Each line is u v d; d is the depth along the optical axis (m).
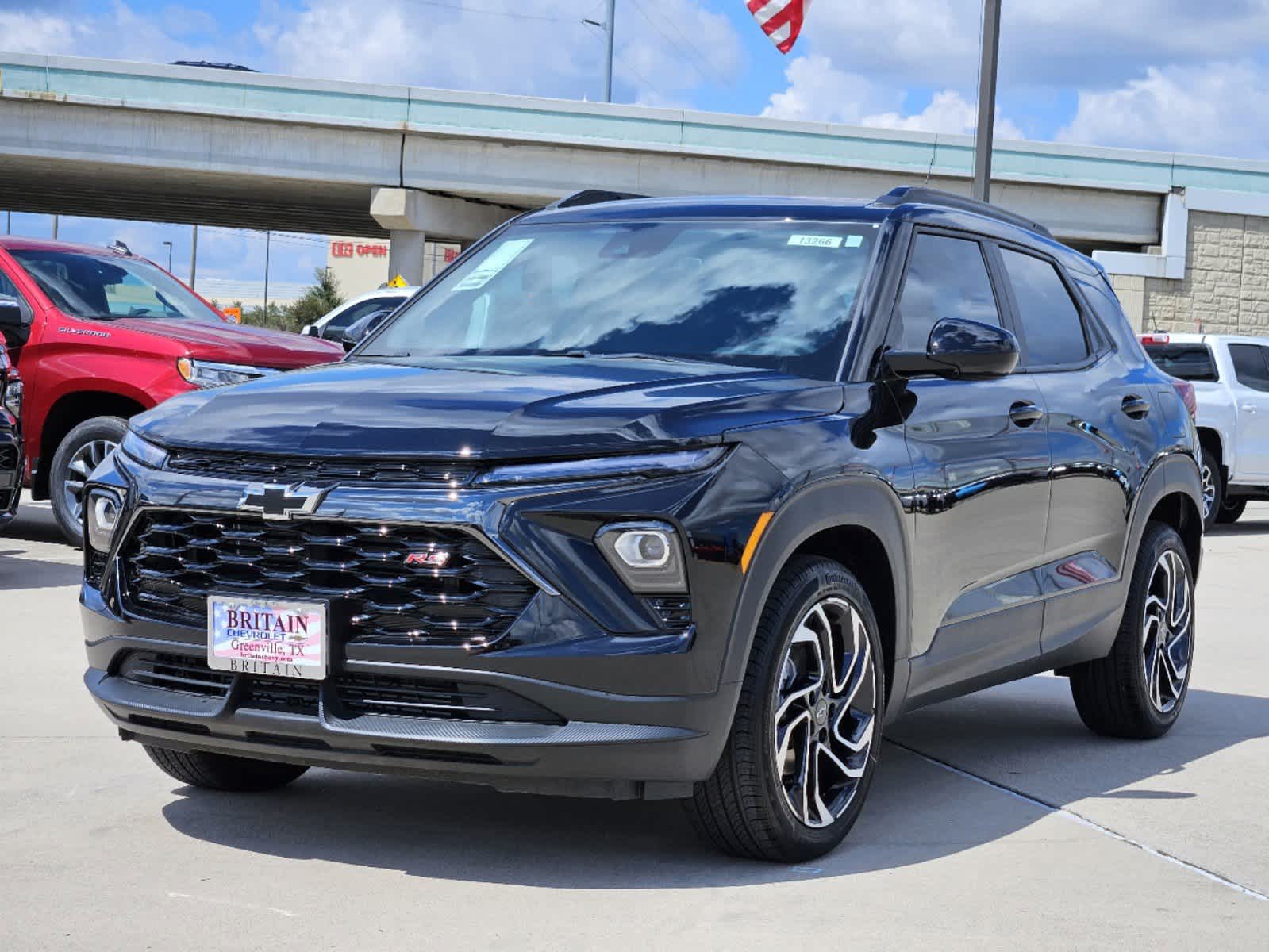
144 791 4.65
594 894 3.78
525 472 3.64
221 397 4.17
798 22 20.44
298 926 3.51
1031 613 5.08
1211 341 15.91
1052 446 5.14
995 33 17.22
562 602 3.60
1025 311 5.39
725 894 3.80
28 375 9.96
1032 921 3.68
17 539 10.66
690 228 5.02
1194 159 35.81
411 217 36.19
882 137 35.34
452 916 3.60
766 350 4.43
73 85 35.09
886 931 3.57
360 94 35.50
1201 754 5.65
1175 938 3.60
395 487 3.67
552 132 35.50
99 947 3.34
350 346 5.78
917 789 4.99
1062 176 35.59
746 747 3.84
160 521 3.95
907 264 4.76
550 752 3.61
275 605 3.73
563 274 4.98
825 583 4.03
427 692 3.69
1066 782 5.14
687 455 3.72
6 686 6.05
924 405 4.51
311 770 4.98
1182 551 6.07
